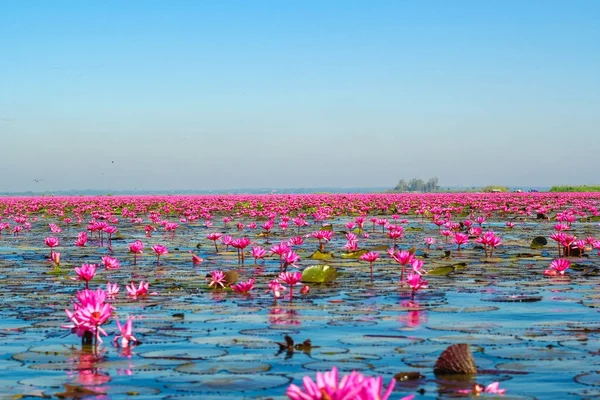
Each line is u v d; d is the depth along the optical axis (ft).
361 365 15.65
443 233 53.01
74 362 16.17
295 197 169.37
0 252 46.78
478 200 136.36
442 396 13.17
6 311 23.63
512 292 27.61
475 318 21.81
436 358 16.31
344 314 22.53
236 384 14.07
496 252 44.83
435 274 33.81
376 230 68.54
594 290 28.07
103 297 18.17
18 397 13.33
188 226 77.66
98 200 168.35
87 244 53.36
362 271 35.04
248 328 20.18
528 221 82.58
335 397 8.34
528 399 12.98
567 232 61.00
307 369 15.28
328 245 50.93
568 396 13.16
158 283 30.66
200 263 38.65
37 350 17.48
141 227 76.54
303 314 22.61
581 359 16.15
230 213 110.52
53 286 30.04
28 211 116.37
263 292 27.86
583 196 162.30
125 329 18.08
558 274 33.06
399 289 28.60
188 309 23.68
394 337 18.79
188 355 16.76
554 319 21.53
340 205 121.90
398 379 14.46
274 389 13.73
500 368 15.35
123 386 13.97
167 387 13.92
